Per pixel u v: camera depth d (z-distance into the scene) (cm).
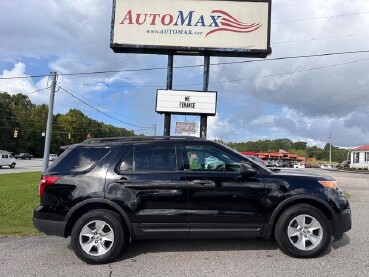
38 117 10900
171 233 573
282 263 550
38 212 577
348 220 591
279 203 579
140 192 571
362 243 659
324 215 579
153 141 606
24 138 10356
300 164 7544
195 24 1435
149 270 527
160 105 1431
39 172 3431
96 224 566
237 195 579
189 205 574
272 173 598
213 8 1440
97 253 559
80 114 11725
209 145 605
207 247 637
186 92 1431
